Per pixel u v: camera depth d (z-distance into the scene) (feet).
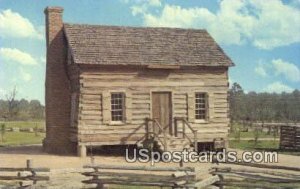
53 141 107.04
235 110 303.27
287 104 325.83
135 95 103.14
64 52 109.91
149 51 106.83
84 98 99.71
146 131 102.99
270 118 293.23
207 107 107.55
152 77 104.47
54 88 108.37
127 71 102.83
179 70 106.22
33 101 406.62
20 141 148.66
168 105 105.50
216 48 112.57
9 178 59.98
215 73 108.68
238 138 148.05
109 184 59.16
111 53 103.30
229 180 56.29
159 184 55.57
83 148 98.68
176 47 110.11
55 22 110.32
